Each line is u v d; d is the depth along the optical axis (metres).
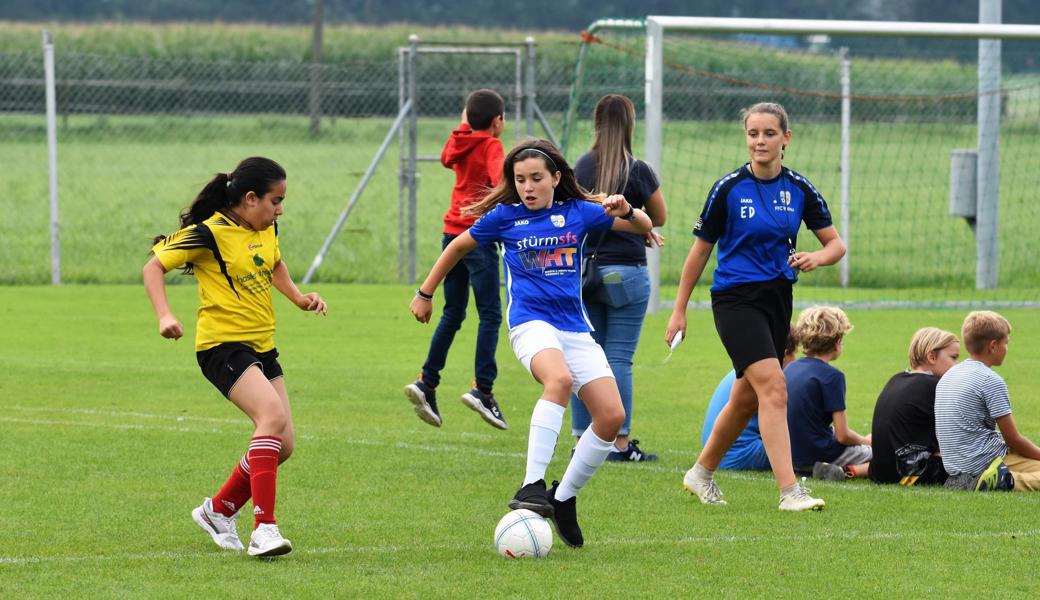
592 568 12.66
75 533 13.93
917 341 17.59
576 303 13.79
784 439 15.20
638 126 43.53
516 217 13.93
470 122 20.62
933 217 57.28
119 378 24.58
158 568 12.58
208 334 13.27
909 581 12.23
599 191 17.72
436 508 15.29
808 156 74.06
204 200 13.30
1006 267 45.09
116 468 17.17
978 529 14.35
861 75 85.75
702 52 78.69
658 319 33.44
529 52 37.75
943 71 87.06
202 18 187.50
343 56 112.50
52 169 39.19
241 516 14.87
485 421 20.95
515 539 13.00
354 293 38.00
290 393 23.41
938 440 16.72
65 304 34.97
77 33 110.19
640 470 17.72
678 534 14.11
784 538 13.88
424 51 39.25
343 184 72.44
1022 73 74.25
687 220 54.62
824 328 17.78
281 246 47.53
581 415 19.06
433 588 11.91
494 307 19.81
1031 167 69.44
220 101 94.94
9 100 90.19
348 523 14.53
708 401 23.20
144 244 48.38
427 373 19.97
